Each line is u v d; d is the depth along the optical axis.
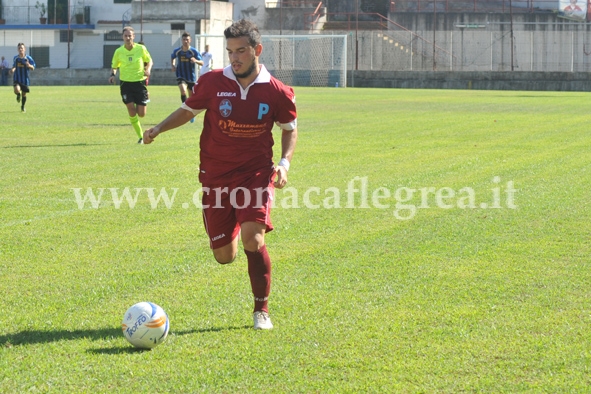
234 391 4.84
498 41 56.44
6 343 5.65
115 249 8.54
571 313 6.34
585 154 16.22
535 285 7.16
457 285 7.16
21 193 11.66
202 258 8.18
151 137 6.28
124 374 5.10
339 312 6.39
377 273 7.58
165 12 57.94
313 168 14.17
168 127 6.33
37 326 6.04
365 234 9.27
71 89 46.94
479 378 5.02
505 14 57.53
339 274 7.55
